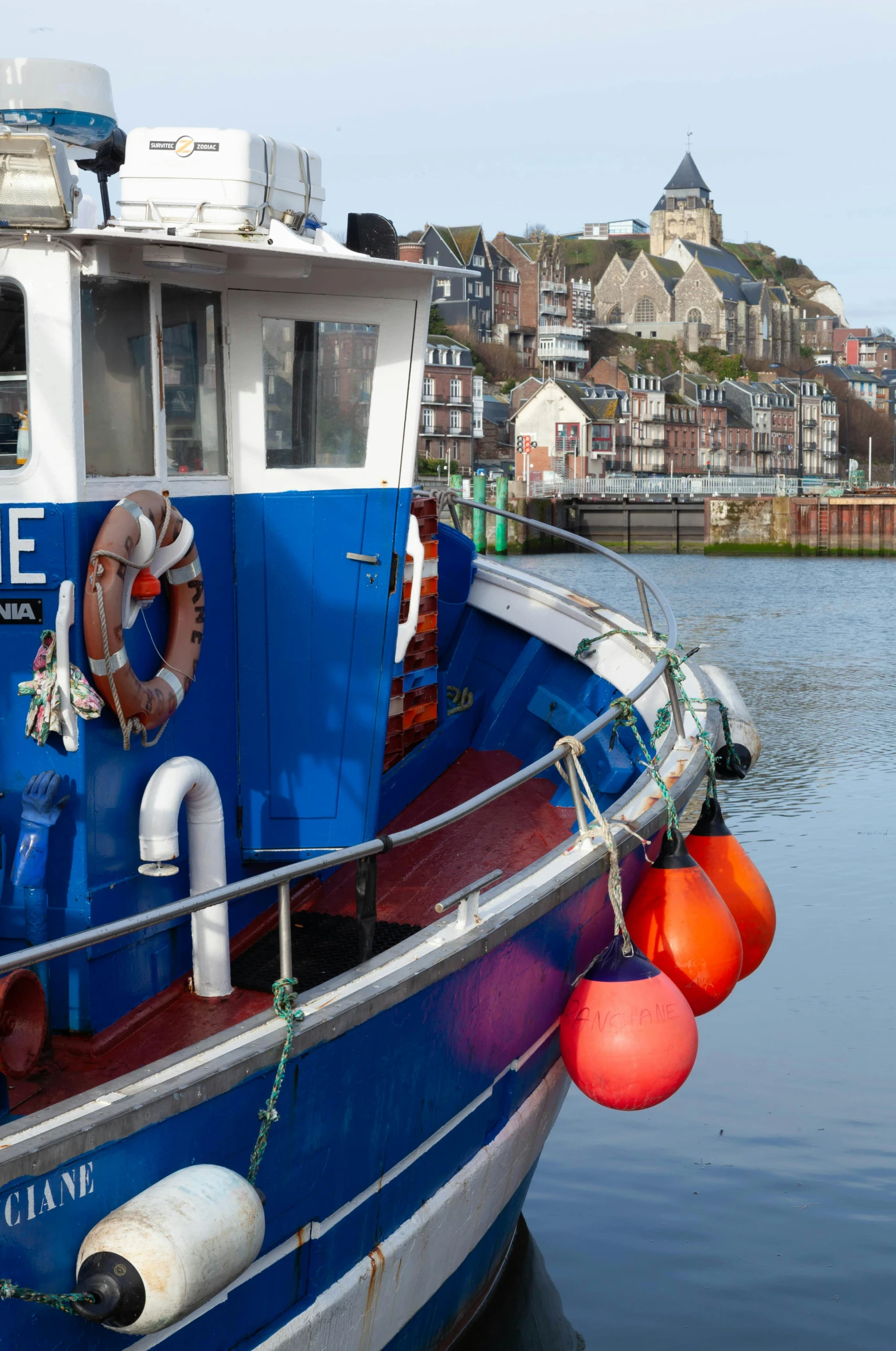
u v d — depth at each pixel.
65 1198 2.64
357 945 4.29
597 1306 5.36
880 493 83.12
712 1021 8.37
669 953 4.73
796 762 16.91
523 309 128.88
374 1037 3.36
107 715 3.56
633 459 109.00
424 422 91.25
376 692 4.46
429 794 6.23
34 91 3.86
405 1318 3.96
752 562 62.25
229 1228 2.74
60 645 3.38
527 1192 5.96
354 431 4.37
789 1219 6.08
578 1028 4.28
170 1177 2.80
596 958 4.51
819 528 67.56
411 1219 3.79
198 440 4.11
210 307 4.10
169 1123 2.82
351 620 4.41
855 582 49.25
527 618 6.92
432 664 6.30
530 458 101.50
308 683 4.41
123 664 3.48
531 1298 5.39
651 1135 6.93
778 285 196.00
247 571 4.32
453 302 121.56
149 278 3.72
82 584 3.46
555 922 4.16
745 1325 5.22
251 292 4.16
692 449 117.31
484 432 103.69
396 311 4.31
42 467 3.40
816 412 139.62
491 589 7.07
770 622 34.41
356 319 4.29
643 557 67.25
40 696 3.40
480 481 68.56
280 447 4.30
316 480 4.33
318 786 4.45
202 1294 2.70
